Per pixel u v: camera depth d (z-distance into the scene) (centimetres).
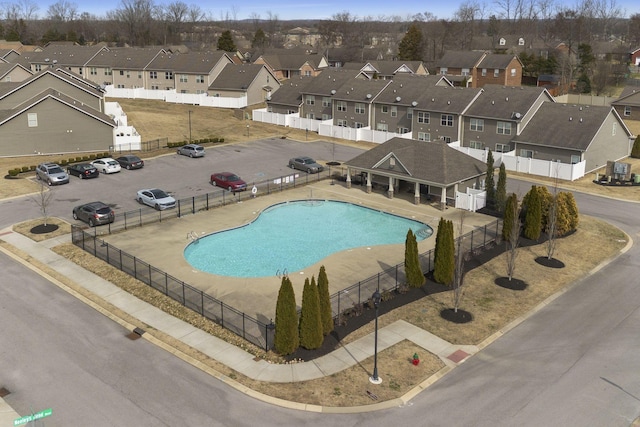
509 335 2670
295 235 3994
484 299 3027
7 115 6062
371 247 3756
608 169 5369
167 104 9344
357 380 2295
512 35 17338
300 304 2920
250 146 6812
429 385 2277
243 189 4978
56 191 4897
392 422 2052
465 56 11550
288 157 6294
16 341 2553
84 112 6222
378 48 19975
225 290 3077
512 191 5069
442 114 6544
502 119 5978
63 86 7075
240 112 8594
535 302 3003
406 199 4828
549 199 3925
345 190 5088
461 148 6288
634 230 4128
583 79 10744
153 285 3125
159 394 2194
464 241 3803
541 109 6081
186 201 4650
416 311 2878
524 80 11906
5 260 3466
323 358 2452
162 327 2691
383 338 2612
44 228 3991
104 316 2802
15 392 2188
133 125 7544
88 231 3959
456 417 2081
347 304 2917
